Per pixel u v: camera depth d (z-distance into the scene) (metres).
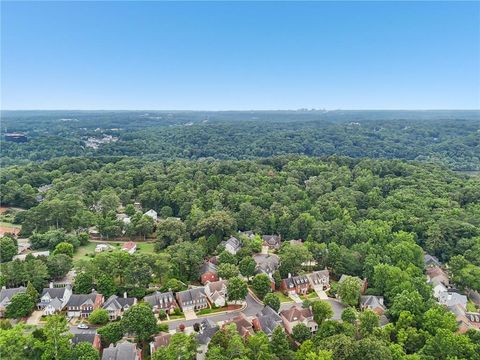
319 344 99.94
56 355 94.00
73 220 198.88
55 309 129.38
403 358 96.31
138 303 132.62
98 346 108.50
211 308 135.75
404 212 196.00
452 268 157.88
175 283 141.75
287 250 159.12
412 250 161.50
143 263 145.00
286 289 147.25
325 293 149.25
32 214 197.38
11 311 124.19
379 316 123.38
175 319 128.00
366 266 154.25
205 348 106.25
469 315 130.00
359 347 94.25
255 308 135.88
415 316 117.25
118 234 199.75
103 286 137.12
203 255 164.75
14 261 143.38
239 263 160.12
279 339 103.88
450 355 98.12
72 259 164.88
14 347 91.75
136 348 108.62
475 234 177.00
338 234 183.75
